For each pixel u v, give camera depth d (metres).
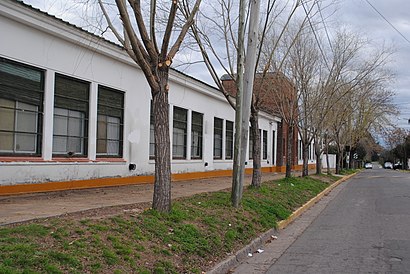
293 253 9.04
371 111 42.94
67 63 13.47
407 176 44.19
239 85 11.70
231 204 11.77
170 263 6.78
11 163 11.59
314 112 26.28
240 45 11.69
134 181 16.86
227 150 27.55
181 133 21.41
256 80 19.81
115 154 16.14
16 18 11.45
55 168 13.06
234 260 8.18
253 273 7.58
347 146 49.09
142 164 17.44
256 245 9.67
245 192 14.81
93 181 14.70
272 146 37.06
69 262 5.55
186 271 6.85
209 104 24.33
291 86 22.05
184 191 15.34
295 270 7.63
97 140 15.12
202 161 23.48
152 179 18.06
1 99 11.48
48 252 5.59
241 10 11.70
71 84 13.88
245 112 11.85
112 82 15.62
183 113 21.53
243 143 11.87
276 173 34.06
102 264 5.86
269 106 28.89
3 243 5.66
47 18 12.21
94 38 13.95
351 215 14.43
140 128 17.34
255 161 16.22
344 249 9.17
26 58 11.99
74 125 14.09
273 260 8.51
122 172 16.25
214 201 11.92
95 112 14.78
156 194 8.97
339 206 17.30
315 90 25.19
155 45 8.77
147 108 17.77
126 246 6.63
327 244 9.79
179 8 11.72
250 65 11.75
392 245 9.41
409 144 80.75
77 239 6.34
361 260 8.15
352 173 49.06
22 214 8.57
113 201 11.33
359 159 84.75
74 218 7.66
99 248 6.28
